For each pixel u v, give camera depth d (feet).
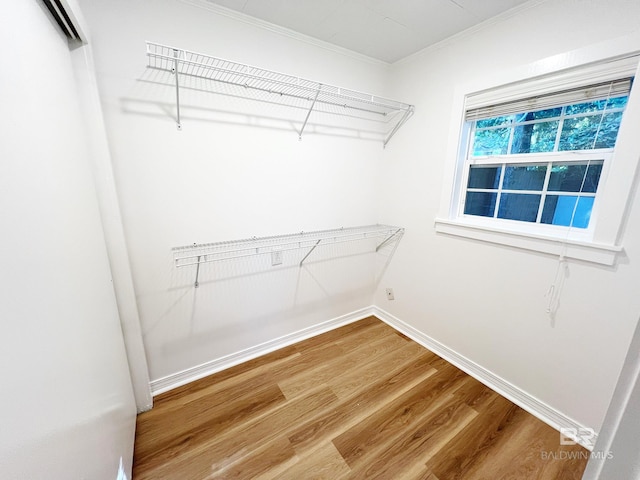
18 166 1.79
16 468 1.47
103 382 3.05
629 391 0.85
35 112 2.16
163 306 5.21
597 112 4.12
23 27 2.08
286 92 5.67
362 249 8.05
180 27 4.46
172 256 5.10
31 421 1.65
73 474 2.11
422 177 6.70
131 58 4.19
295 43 5.60
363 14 4.92
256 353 6.67
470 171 6.09
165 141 4.67
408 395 5.45
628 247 3.79
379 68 6.98
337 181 6.98
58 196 2.44
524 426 4.77
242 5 4.67
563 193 4.66
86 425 2.45
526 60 4.61
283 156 5.98
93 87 3.74
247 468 4.01
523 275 5.01
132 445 4.13
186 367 5.72
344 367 6.27
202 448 4.29
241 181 5.55
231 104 5.14
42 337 1.87
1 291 1.50
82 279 2.81
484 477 3.94
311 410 5.05
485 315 5.72
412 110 6.72
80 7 3.63
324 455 4.22
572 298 4.42
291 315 7.09
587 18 3.90
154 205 4.78
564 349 4.59
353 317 8.45
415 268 7.22
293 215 6.44
